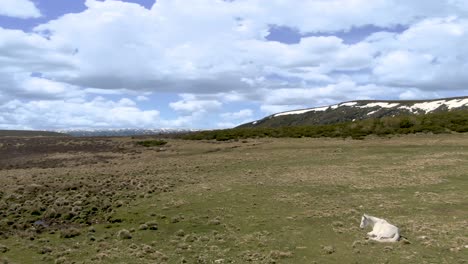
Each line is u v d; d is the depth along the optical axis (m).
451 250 14.91
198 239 17.31
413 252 14.83
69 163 47.09
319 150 45.53
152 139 66.31
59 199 25.95
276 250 15.52
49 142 63.66
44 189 30.19
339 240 16.69
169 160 45.59
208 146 55.59
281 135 60.84
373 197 24.28
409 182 27.97
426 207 21.62
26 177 36.09
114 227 20.27
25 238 18.55
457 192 24.55
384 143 47.22
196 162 42.72
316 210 21.70
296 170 34.66
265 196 25.56
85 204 25.17
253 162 40.50
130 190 29.19
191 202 24.70
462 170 30.89
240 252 15.44
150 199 26.03
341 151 43.91
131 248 16.27
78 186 30.83
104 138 70.12
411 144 45.22
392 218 19.78
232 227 19.17
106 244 16.94
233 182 30.64
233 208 22.84
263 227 18.94
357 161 37.50
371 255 14.70
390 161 36.44
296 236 17.39
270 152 46.69
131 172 37.75
